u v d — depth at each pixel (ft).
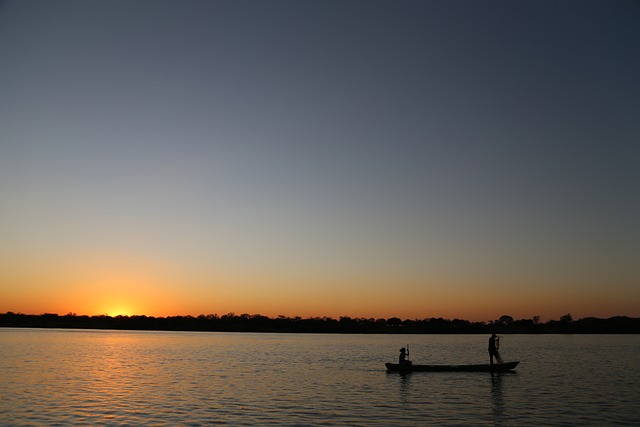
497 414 122.62
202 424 109.40
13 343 459.73
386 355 351.05
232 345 501.15
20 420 111.86
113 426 106.83
